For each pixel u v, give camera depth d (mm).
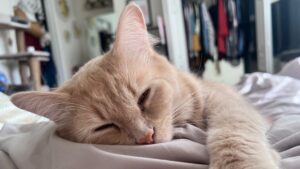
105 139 192
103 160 151
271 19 768
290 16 690
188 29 822
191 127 203
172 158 158
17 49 680
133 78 201
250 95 414
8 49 667
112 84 194
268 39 766
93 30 1359
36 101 192
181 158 158
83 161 154
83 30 1250
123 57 207
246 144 158
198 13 813
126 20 211
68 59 1057
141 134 184
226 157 149
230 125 181
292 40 688
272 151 165
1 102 321
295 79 444
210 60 830
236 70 830
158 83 211
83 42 1243
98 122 192
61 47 995
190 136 189
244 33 807
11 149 192
